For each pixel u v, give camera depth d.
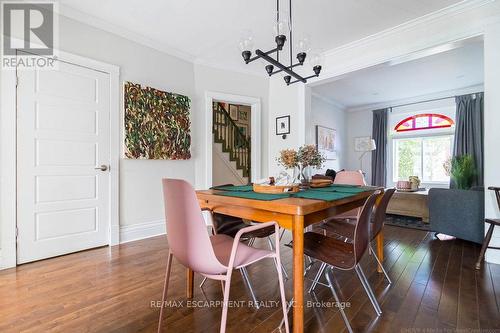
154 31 3.05
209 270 1.16
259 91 4.42
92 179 2.81
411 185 4.74
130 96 3.04
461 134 5.27
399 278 2.08
